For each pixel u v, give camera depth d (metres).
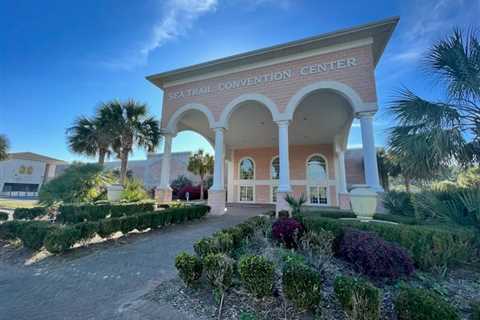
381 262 3.20
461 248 3.75
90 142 12.62
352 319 2.11
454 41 5.19
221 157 10.70
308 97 10.18
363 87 8.26
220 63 10.57
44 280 3.69
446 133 4.96
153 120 12.81
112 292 3.23
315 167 17.48
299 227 4.95
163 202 11.36
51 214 7.99
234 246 4.44
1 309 2.80
